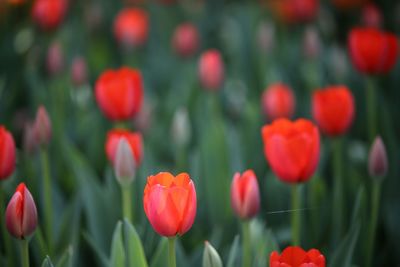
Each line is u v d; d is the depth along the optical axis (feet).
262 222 6.80
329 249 6.53
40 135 6.27
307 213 6.79
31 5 10.24
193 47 8.92
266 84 8.28
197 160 6.88
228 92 8.40
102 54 9.91
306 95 8.21
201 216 6.83
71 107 8.08
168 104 8.01
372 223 6.31
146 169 6.69
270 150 5.85
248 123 7.41
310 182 6.55
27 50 9.34
